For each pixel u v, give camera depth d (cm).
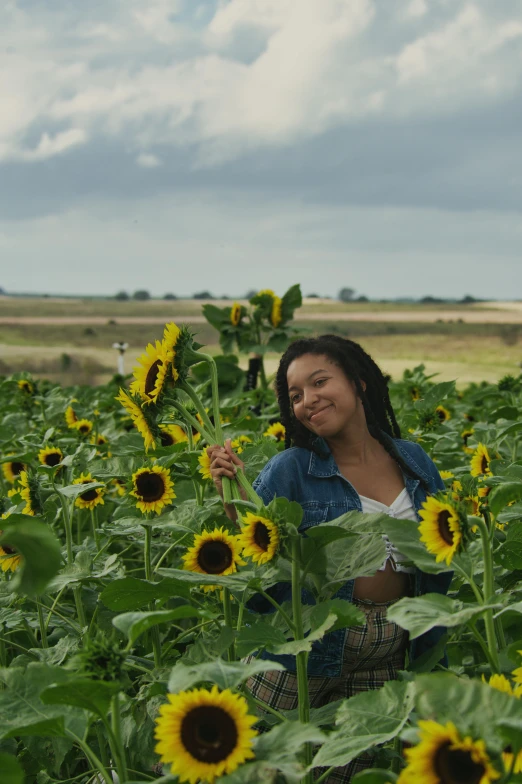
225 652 338
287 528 281
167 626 461
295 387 356
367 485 364
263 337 1020
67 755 362
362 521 289
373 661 347
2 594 399
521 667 266
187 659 314
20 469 658
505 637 369
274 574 300
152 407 356
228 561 336
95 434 697
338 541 311
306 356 357
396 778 226
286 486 357
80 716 254
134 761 313
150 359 354
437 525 267
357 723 245
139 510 445
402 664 358
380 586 346
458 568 276
